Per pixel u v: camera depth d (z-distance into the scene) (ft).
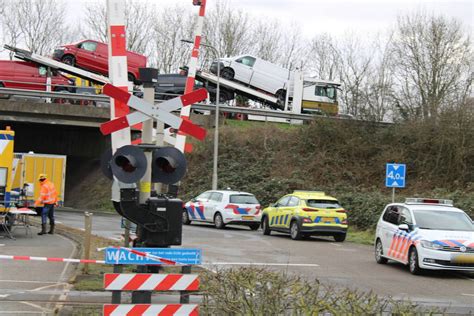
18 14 221.25
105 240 66.28
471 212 92.07
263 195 132.77
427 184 122.72
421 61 150.92
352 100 147.43
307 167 137.28
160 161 26.00
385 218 61.46
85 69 148.25
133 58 146.20
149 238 25.64
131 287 24.68
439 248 51.93
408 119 138.21
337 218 84.02
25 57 142.72
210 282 26.96
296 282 25.45
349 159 136.26
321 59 215.31
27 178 112.16
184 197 141.69
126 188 25.32
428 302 40.24
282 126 155.02
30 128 157.69
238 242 77.20
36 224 87.25
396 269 57.00
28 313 31.24
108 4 26.16
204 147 149.89
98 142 157.38
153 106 25.12
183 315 25.00
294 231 84.17
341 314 21.81
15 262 48.88
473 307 39.04
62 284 39.81
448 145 122.93
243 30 222.48
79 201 148.25
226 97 154.20
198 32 34.12
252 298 23.72
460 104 127.54
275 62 227.40
